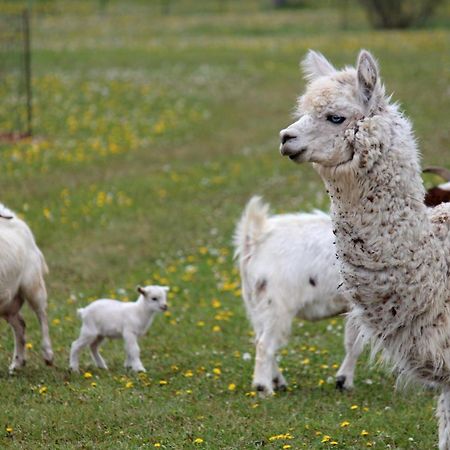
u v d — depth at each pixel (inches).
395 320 321.4
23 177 984.3
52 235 771.4
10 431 375.2
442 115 1280.8
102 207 872.9
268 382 449.1
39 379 452.4
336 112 306.3
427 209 333.1
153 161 1119.0
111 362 500.4
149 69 1764.3
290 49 1999.3
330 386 467.8
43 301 477.7
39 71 1681.8
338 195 314.2
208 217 857.5
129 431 380.8
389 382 471.8
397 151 308.0
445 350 323.3
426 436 387.5
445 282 323.0
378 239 311.4
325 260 450.9
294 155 309.9
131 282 666.8
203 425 386.9
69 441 370.0
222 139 1248.2
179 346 534.3
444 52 1879.9
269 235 465.4
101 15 2758.4
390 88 1492.4
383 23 2439.7
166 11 2891.2
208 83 1633.9
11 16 1904.5
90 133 1248.2
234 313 601.6
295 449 362.3
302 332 570.3
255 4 3093.0
